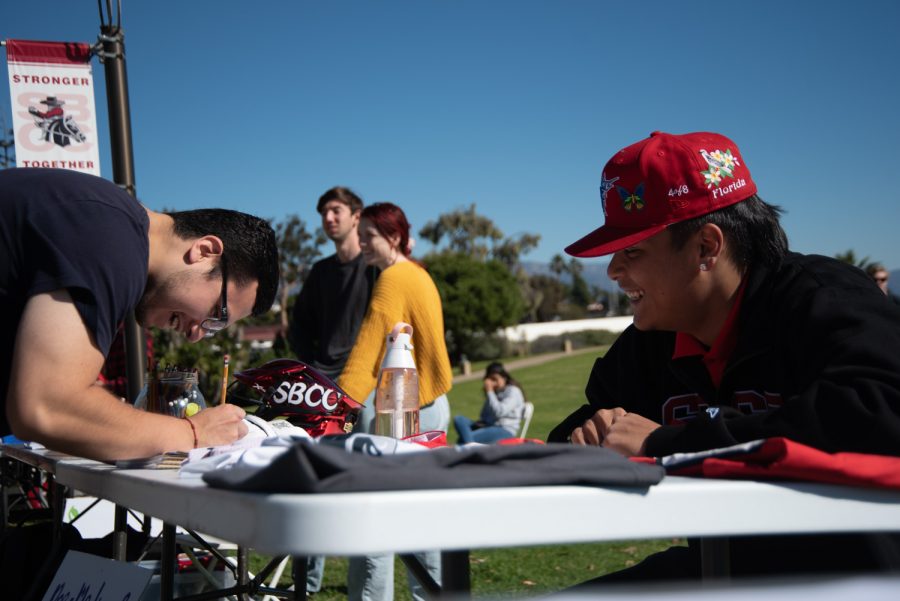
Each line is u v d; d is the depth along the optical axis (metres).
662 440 1.34
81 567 1.95
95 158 4.95
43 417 1.46
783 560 1.45
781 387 1.58
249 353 16.30
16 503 3.43
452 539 0.78
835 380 1.27
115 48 4.98
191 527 0.96
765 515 0.92
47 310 1.50
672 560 1.58
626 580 1.55
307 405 2.07
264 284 2.01
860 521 0.96
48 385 1.46
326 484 0.79
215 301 1.93
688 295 1.69
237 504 0.83
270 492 0.84
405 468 0.83
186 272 1.88
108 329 1.57
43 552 2.32
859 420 1.18
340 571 4.62
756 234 1.66
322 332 4.20
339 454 0.84
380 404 2.03
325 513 0.75
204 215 1.94
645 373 1.97
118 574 1.77
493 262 50.75
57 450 1.54
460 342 48.50
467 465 0.89
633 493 0.87
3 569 2.25
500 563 4.77
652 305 1.74
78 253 1.55
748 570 1.48
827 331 1.41
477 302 47.44
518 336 52.78
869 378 1.24
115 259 1.59
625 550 5.15
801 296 1.53
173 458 1.63
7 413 1.50
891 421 1.16
